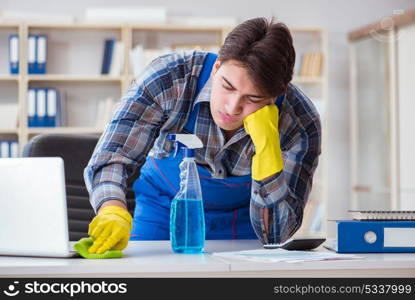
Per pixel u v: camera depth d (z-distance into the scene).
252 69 1.52
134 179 2.46
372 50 5.76
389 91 5.50
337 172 6.28
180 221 1.58
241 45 1.54
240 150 1.94
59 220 1.45
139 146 1.81
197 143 1.62
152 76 1.80
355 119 6.02
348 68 6.29
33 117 5.62
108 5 6.03
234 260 1.39
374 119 5.75
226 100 1.61
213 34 6.11
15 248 1.49
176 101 1.83
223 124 1.68
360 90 5.97
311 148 1.95
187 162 1.60
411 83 5.29
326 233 5.73
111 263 1.34
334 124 6.29
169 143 1.96
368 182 5.84
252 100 1.61
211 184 2.00
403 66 5.37
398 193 5.39
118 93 6.05
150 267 1.31
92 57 6.02
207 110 1.86
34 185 1.46
